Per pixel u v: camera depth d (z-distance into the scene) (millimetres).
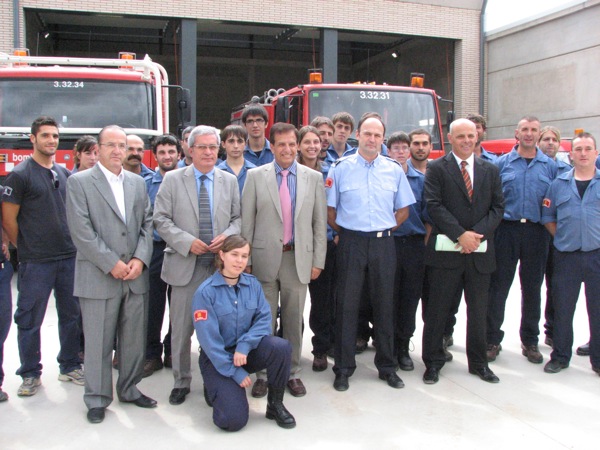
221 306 3898
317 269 4492
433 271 4660
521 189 5129
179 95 8672
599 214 4824
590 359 4930
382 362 4691
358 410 4176
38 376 4516
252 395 4438
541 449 3631
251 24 15688
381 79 23500
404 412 4145
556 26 15945
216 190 4289
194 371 4926
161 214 4223
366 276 4707
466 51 17703
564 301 4910
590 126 15055
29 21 14984
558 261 4973
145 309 4219
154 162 8070
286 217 4445
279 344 3881
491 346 5242
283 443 3691
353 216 4547
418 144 5309
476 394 4457
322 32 16141
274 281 4469
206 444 3674
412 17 16891
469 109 17906
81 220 3908
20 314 4426
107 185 4008
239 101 23609
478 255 4617
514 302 7297
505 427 3918
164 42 21688
